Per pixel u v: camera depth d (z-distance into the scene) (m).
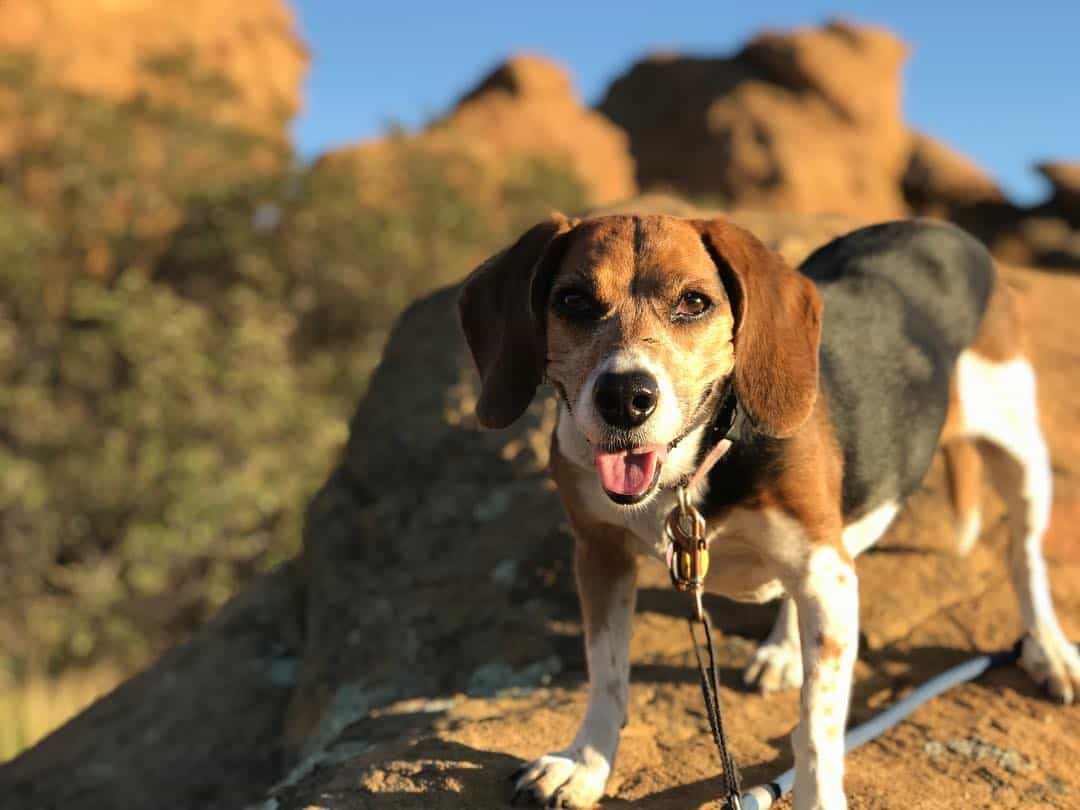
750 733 1.02
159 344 3.52
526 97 8.22
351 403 4.29
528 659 1.20
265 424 3.58
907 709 1.04
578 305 0.85
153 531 3.43
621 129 9.34
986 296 1.12
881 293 1.02
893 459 0.96
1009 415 1.12
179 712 1.39
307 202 4.59
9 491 3.41
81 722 1.43
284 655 1.44
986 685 1.08
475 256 4.89
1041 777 0.96
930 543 1.25
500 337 0.89
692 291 0.84
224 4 6.71
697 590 0.86
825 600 0.87
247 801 1.27
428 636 1.26
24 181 4.44
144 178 4.53
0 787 1.36
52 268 4.14
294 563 1.54
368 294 4.59
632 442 0.80
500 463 1.39
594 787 0.90
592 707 0.93
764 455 0.86
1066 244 8.70
